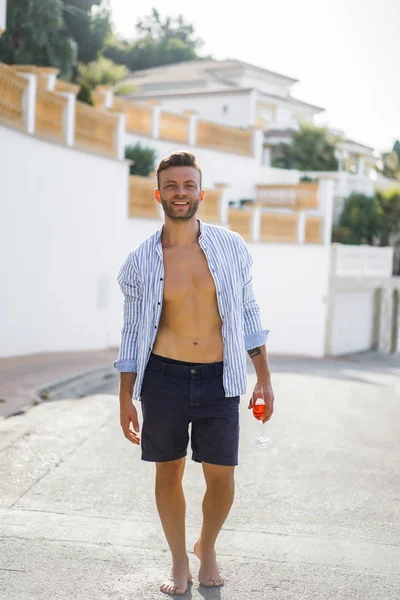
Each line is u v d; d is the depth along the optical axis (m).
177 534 3.93
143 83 47.06
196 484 5.97
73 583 3.90
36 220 14.10
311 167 41.09
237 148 30.58
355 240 37.16
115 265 17.97
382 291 31.48
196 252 3.76
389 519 5.25
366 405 11.02
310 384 13.59
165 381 3.78
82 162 15.95
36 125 14.06
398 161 52.38
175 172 3.70
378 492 5.95
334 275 28.12
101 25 38.03
